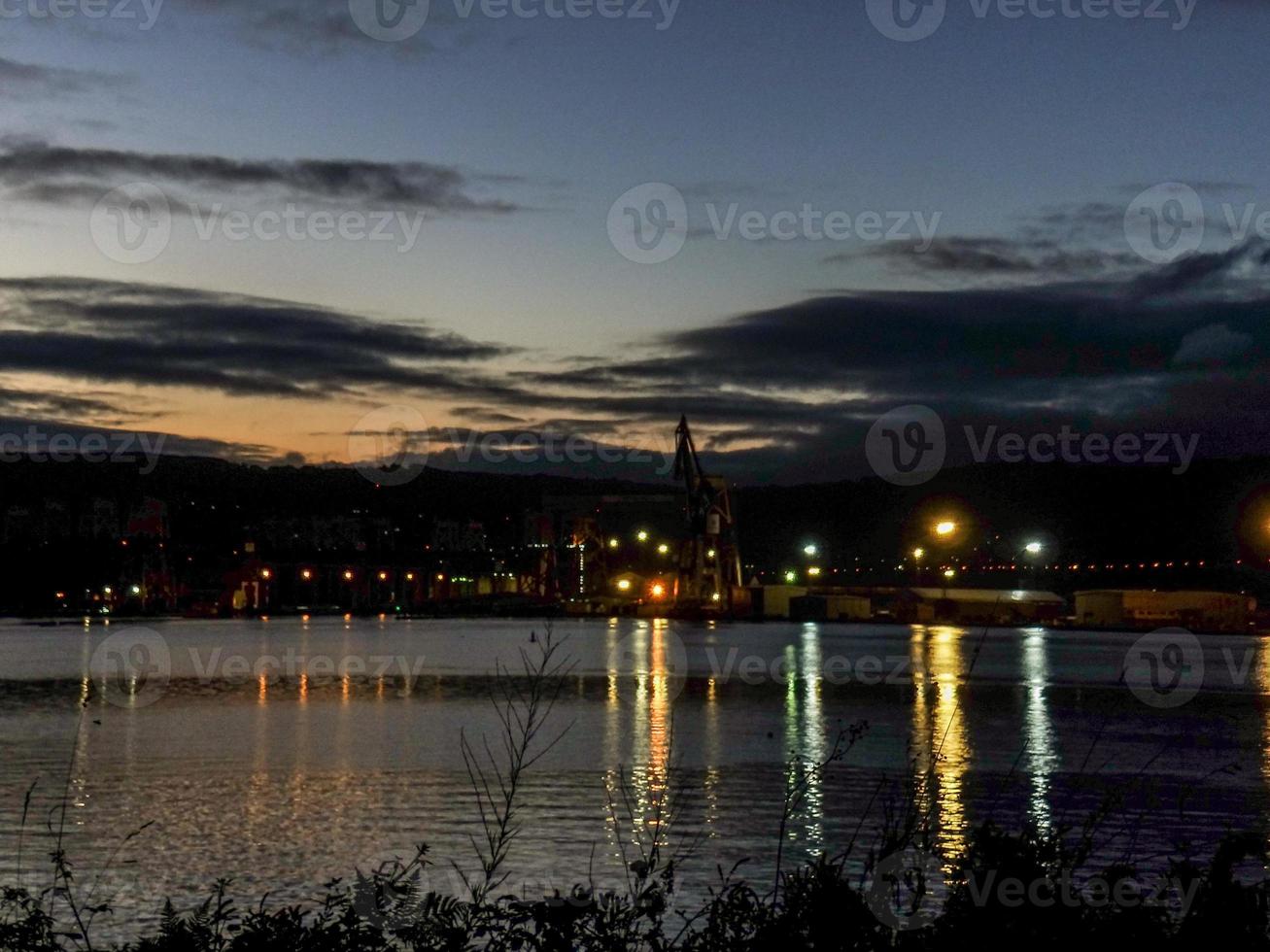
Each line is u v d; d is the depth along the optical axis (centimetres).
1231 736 5406
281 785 3881
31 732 5481
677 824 3017
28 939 972
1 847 2894
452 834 3034
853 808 3206
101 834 3080
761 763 4194
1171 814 3138
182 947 827
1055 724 5900
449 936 839
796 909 813
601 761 4303
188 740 5153
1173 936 793
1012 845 829
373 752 4675
